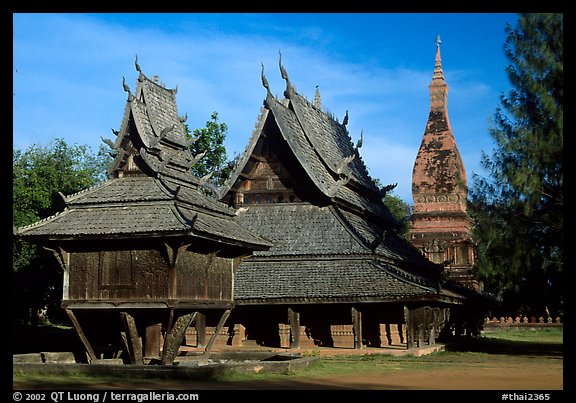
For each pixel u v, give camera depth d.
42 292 42.28
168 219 20.67
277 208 35.25
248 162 35.81
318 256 31.97
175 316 21.59
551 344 39.97
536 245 28.31
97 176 58.09
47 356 23.86
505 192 28.72
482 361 25.81
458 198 61.25
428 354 29.33
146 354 22.30
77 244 21.30
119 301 20.69
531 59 28.05
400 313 31.17
